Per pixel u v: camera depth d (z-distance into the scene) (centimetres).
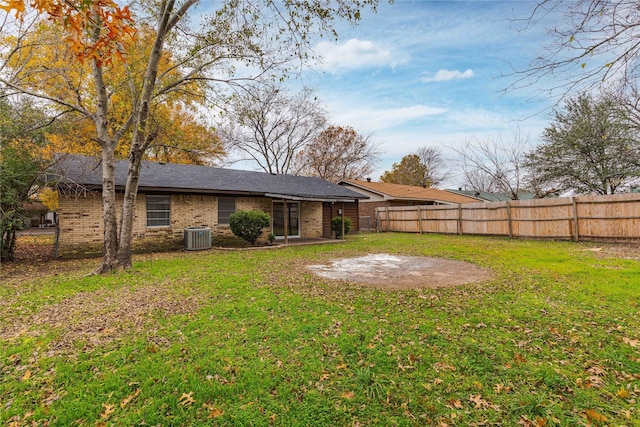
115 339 374
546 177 1806
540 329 384
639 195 1070
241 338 374
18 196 906
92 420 240
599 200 1164
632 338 350
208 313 456
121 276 693
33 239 1548
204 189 1209
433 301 502
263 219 1298
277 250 1176
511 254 963
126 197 770
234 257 991
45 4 248
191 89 987
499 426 229
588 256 876
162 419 240
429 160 4250
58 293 565
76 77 966
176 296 541
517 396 260
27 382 288
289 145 2989
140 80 945
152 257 999
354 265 842
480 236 1552
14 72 875
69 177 968
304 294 551
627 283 562
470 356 324
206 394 269
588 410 239
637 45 314
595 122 1561
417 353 332
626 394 256
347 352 338
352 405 255
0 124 802
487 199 2828
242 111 919
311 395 267
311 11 611
